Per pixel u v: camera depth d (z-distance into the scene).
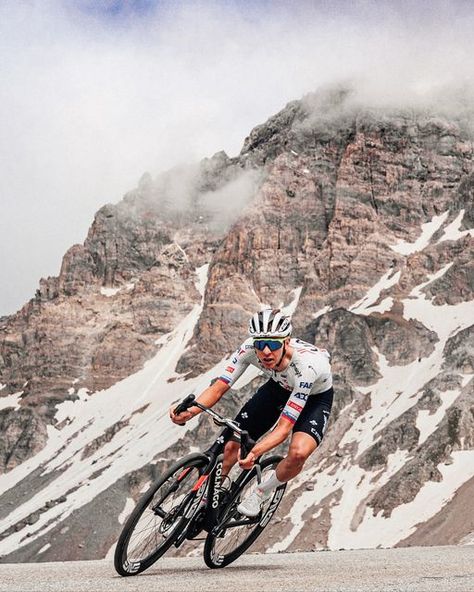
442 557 12.22
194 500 10.83
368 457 160.88
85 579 9.46
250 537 11.99
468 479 142.75
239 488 11.41
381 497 145.12
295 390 11.39
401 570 9.95
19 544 185.50
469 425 158.88
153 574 10.30
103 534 183.00
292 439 11.58
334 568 10.56
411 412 171.50
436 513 134.88
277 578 9.24
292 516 147.25
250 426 12.06
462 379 179.50
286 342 11.42
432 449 154.38
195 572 10.58
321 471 161.75
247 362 11.94
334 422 183.00
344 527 139.75
